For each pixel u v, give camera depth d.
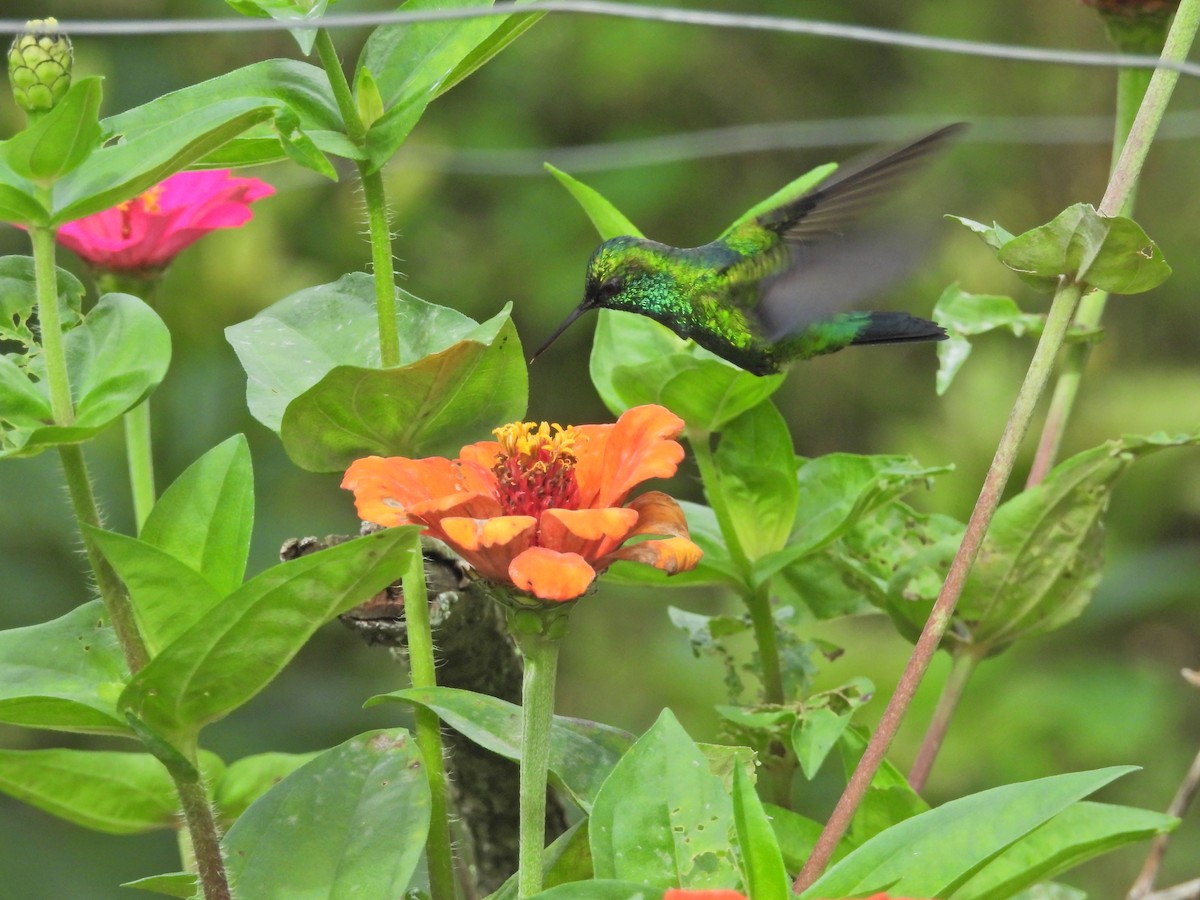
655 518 4.34
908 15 8.16
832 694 4.43
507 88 7.83
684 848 4.32
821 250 4.48
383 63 4.38
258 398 4.39
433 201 7.51
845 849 4.41
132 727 4.34
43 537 5.51
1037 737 6.21
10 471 5.48
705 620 4.49
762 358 4.47
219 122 4.35
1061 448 6.78
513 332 4.37
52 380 4.36
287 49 6.95
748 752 4.38
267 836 4.36
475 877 4.48
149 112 4.36
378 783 4.36
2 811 5.51
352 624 4.43
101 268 4.46
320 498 5.96
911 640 4.48
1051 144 7.58
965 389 6.57
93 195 4.34
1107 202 4.35
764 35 8.04
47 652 4.37
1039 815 4.32
